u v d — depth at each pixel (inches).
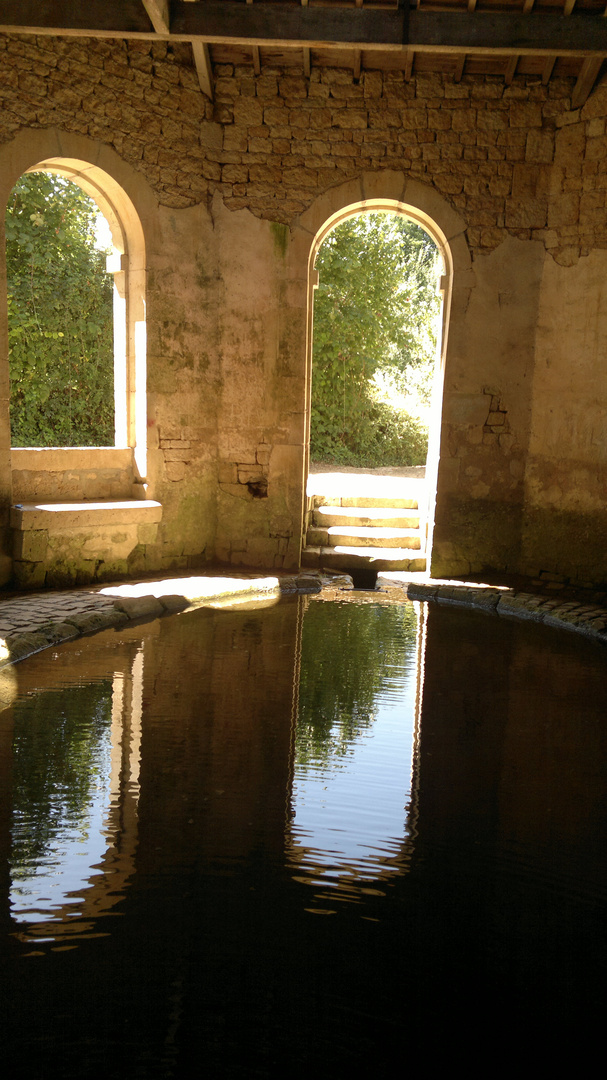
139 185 265.9
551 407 288.4
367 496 340.8
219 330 294.2
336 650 213.0
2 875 111.0
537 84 278.2
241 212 287.7
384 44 237.8
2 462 245.1
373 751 153.8
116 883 110.6
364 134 283.0
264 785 138.9
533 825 129.7
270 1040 86.5
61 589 254.8
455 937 102.8
